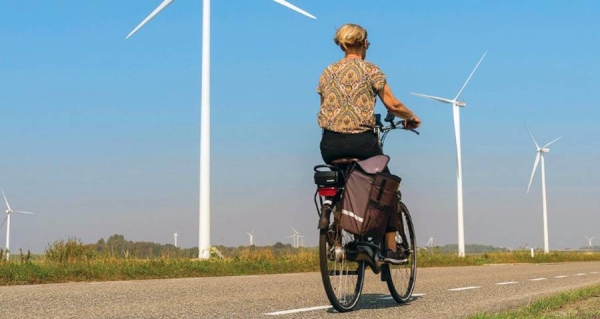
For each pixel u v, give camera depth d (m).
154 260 14.73
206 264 14.99
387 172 7.40
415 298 8.76
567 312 7.18
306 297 8.62
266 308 7.36
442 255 27.64
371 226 7.09
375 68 7.26
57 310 6.89
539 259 40.72
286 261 17.20
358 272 7.44
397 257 7.77
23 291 8.90
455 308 7.66
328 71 7.34
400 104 7.34
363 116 7.15
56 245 14.95
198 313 6.83
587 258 45.53
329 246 7.03
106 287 9.72
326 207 7.05
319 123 7.29
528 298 9.02
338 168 7.22
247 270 15.37
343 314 6.98
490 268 19.80
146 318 6.44
